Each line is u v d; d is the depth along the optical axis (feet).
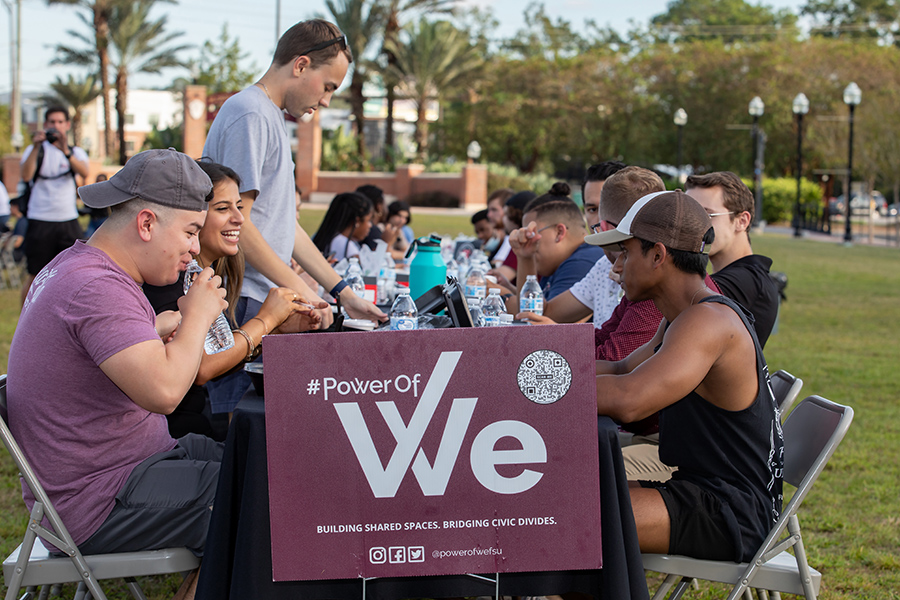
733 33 181.47
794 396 8.29
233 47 137.90
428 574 5.85
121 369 5.94
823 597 9.55
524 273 12.75
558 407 5.80
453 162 127.65
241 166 9.76
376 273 15.89
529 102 131.75
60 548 6.33
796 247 66.69
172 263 6.42
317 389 5.68
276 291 8.16
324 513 5.76
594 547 5.89
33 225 24.09
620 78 129.29
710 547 6.65
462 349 5.72
